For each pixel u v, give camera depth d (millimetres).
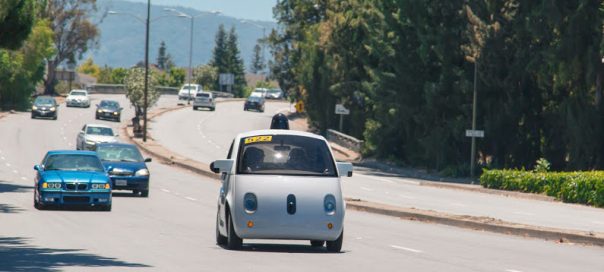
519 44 82500
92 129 85062
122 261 21719
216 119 153500
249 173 25219
